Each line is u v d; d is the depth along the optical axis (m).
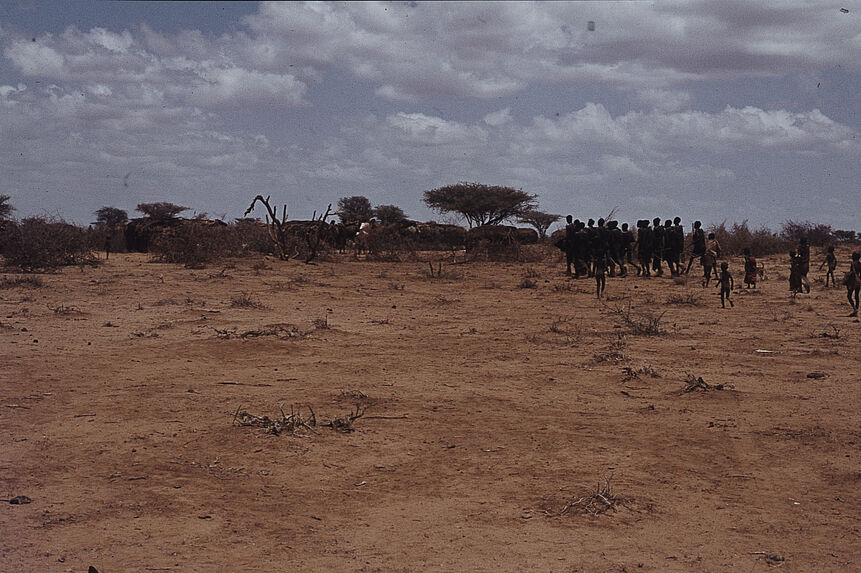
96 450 7.75
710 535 5.94
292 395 10.38
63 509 6.12
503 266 43.44
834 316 19.47
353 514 6.25
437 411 9.71
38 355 12.84
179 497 6.48
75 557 5.20
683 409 9.93
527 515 6.28
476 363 13.09
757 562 5.45
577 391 10.98
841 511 6.48
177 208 57.44
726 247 47.03
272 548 5.50
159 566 5.09
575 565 5.32
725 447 8.28
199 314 18.73
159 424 8.77
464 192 60.69
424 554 5.48
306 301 22.94
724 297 23.69
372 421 9.15
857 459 7.88
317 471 7.32
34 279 25.70
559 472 7.40
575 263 33.16
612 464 7.67
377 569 5.19
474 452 8.02
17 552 5.23
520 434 8.73
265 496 6.60
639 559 5.45
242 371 11.96
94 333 15.38
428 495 6.73
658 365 12.96
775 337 16.05
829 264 27.28
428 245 58.66
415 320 19.02
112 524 5.83
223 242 42.53
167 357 12.89
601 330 17.25
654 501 6.66
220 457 7.63
